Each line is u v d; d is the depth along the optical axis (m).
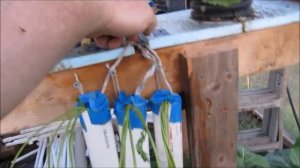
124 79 0.57
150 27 0.51
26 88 0.35
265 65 0.60
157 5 0.75
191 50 0.57
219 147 0.66
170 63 0.58
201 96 0.59
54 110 0.57
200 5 0.58
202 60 0.56
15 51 0.33
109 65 0.55
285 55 0.60
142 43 0.55
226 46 0.57
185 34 0.56
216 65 0.57
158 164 0.59
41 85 0.55
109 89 0.57
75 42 0.39
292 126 1.75
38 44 0.35
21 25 0.34
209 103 0.60
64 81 0.55
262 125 1.73
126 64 0.56
